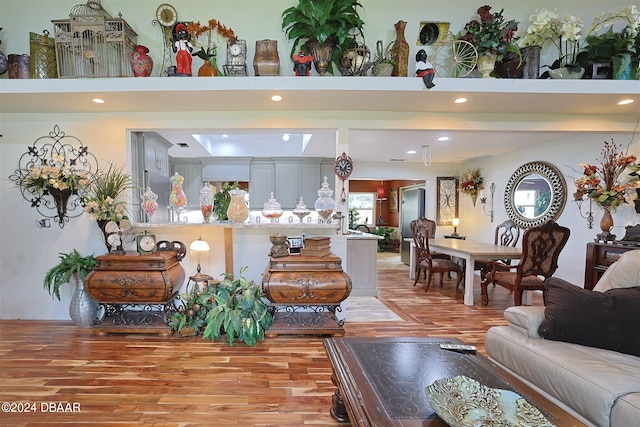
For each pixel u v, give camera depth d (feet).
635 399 4.23
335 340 6.21
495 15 9.32
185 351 8.56
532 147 16.16
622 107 9.82
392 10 9.87
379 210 34.45
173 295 9.78
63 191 10.22
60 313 10.77
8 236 10.64
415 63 9.91
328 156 19.27
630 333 5.51
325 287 9.39
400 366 5.09
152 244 9.84
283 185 19.66
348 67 9.04
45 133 10.48
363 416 3.85
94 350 8.55
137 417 5.92
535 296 14.98
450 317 11.62
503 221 18.24
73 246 10.64
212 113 10.46
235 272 10.94
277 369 7.69
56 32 8.78
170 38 9.72
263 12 9.82
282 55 9.87
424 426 3.66
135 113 10.43
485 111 10.42
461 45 9.32
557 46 9.91
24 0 9.70
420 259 16.60
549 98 9.02
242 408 6.23
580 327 5.82
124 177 10.33
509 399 4.12
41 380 7.10
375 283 14.88
